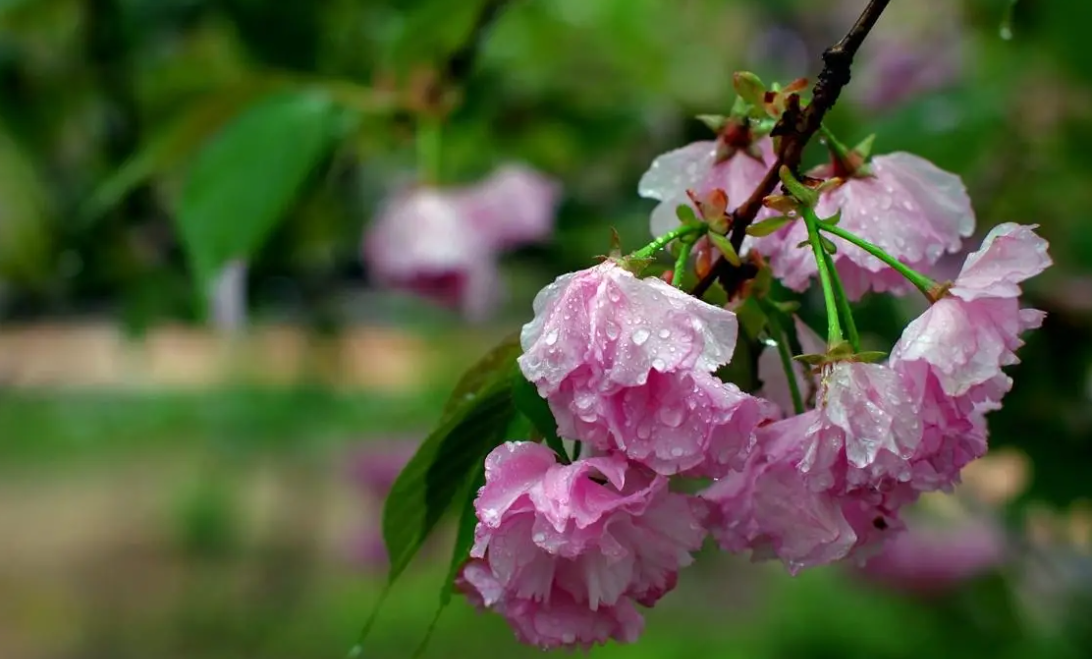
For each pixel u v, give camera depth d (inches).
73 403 95.7
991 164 38.5
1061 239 37.8
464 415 21.8
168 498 93.8
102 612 80.0
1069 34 33.2
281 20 36.9
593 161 46.8
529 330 21.0
